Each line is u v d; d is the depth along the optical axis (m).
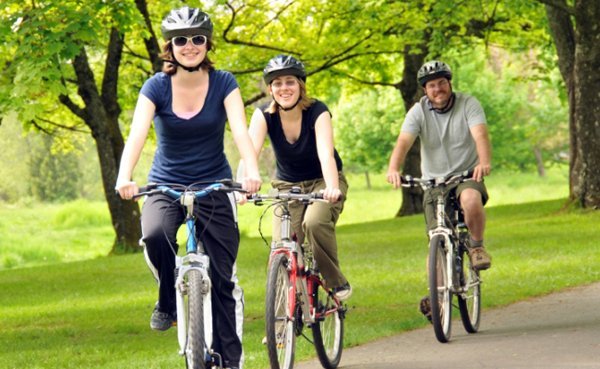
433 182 13.29
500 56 104.12
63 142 55.84
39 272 35.84
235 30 43.91
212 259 9.38
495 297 17.72
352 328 15.22
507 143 109.38
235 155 103.25
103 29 21.89
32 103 19.95
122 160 8.95
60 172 112.88
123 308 22.19
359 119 110.44
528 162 112.75
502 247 29.00
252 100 46.59
